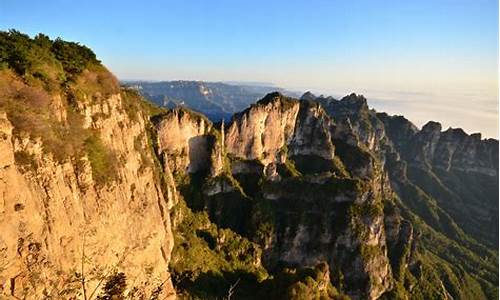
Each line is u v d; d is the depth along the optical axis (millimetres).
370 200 161000
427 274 182500
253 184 174125
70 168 48812
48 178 44000
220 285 101250
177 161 147375
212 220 148125
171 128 143000
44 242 39906
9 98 44250
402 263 174125
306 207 158375
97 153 57094
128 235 59625
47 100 49969
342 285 149500
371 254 153000
